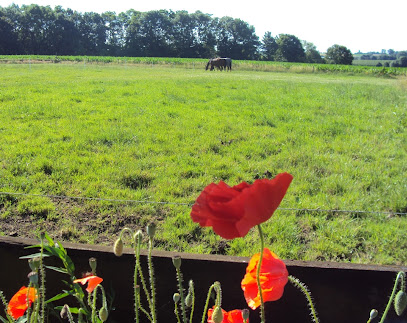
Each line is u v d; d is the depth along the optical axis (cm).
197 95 1218
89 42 7775
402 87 1723
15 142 612
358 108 1042
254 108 998
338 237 348
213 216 84
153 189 449
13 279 202
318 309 194
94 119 800
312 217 383
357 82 2142
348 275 191
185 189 452
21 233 348
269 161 564
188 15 8194
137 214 385
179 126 758
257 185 81
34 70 2356
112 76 1989
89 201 405
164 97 1134
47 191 432
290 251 327
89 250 197
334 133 762
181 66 3909
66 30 7300
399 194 440
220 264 193
